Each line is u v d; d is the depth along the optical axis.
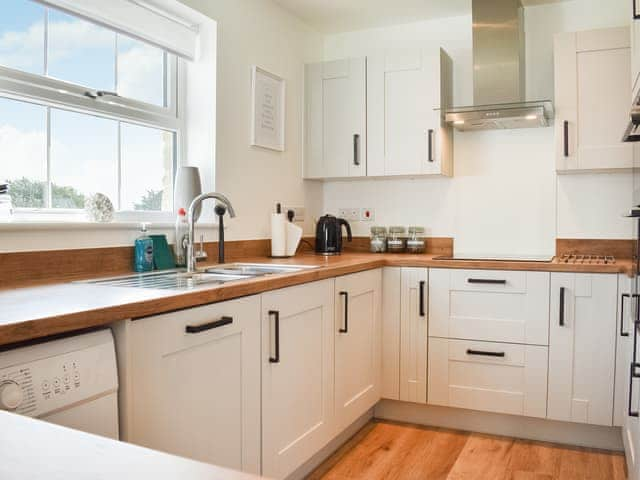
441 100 3.24
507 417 2.85
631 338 2.17
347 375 2.59
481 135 3.43
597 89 2.88
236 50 2.93
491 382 2.82
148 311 1.38
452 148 3.48
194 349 1.58
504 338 2.79
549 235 3.28
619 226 3.13
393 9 3.36
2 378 1.08
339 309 2.50
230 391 1.74
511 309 2.78
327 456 2.57
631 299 2.14
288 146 3.42
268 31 3.21
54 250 1.99
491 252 3.40
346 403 2.58
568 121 2.93
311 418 2.26
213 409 1.66
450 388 2.89
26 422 0.63
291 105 3.45
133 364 1.37
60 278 1.95
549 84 3.25
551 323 2.70
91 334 1.28
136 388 1.38
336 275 2.44
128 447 0.55
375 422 3.04
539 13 3.26
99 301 1.35
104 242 2.20
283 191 3.38
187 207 2.55
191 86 2.82
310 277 2.19
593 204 3.18
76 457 0.52
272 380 1.97
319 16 3.48
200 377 1.61
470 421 2.92
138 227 2.33
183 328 1.53
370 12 3.41
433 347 2.92
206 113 2.79
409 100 3.29
